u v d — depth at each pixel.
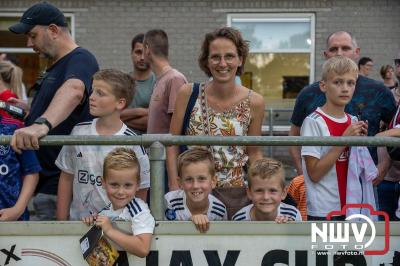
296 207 3.79
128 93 3.62
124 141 3.12
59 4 11.36
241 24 11.41
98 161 3.56
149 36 4.84
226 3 11.32
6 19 11.43
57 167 4.00
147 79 5.66
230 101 3.75
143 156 3.57
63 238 3.20
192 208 3.46
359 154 3.59
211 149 3.68
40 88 4.11
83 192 3.60
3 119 3.59
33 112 4.04
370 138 3.09
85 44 11.43
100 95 3.55
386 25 11.23
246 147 3.84
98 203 3.58
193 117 3.76
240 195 3.63
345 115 3.72
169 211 3.48
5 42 11.41
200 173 3.37
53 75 4.00
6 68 4.57
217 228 3.18
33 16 3.95
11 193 3.47
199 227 3.17
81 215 3.63
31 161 3.50
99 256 3.15
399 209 4.11
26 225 3.20
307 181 3.64
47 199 4.05
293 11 11.29
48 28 3.97
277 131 11.01
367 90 4.16
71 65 3.91
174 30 11.40
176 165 3.79
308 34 11.35
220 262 3.19
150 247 3.19
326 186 3.59
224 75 3.67
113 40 11.41
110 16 11.40
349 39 4.57
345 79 3.59
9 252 3.20
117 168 3.23
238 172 3.71
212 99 3.77
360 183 3.61
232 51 3.66
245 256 3.19
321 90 4.00
